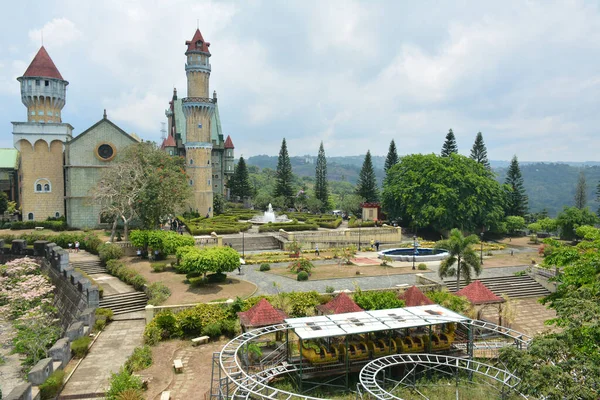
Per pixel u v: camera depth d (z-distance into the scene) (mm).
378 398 17469
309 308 30703
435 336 26203
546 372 15688
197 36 79062
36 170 66812
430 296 33031
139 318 33594
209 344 28344
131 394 20297
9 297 36031
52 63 69438
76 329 28578
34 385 22375
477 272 36625
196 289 37219
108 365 26000
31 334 30406
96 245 49875
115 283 40281
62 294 40312
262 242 60594
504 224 72938
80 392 22938
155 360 25969
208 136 81125
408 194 71312
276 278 42344
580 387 14891
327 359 23453
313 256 53875
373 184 97688
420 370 25141
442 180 69000
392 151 98875
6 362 30797
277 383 23016
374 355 24375
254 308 26625
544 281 43375
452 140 89688
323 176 107812
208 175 80688
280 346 25547
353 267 48156
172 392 22031
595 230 25547
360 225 73188
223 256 38594
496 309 36219
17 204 75188
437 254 53938
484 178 71812
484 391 21906
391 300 30734
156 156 59625
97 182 59875
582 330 17578
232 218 76500
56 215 68062
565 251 24094
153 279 40031
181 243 45406
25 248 51188
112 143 64875
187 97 79688
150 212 52312
